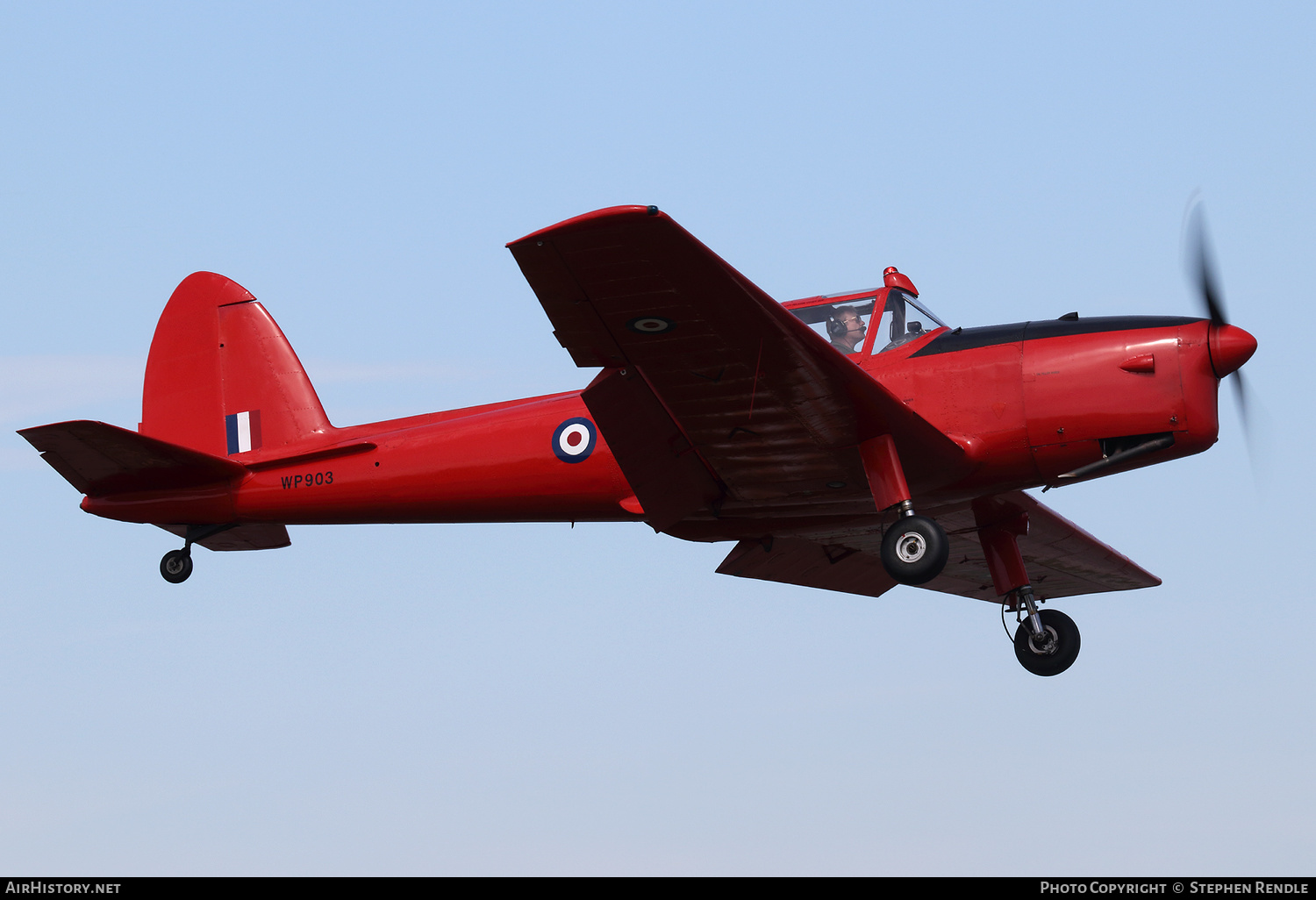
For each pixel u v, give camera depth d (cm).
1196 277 2788
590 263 2280
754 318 2422
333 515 3425
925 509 3058
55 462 3403
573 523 3272
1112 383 2750
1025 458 2812
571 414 3177
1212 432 2730
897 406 2647
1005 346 2836
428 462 3306
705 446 2820
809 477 2898
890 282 2997
